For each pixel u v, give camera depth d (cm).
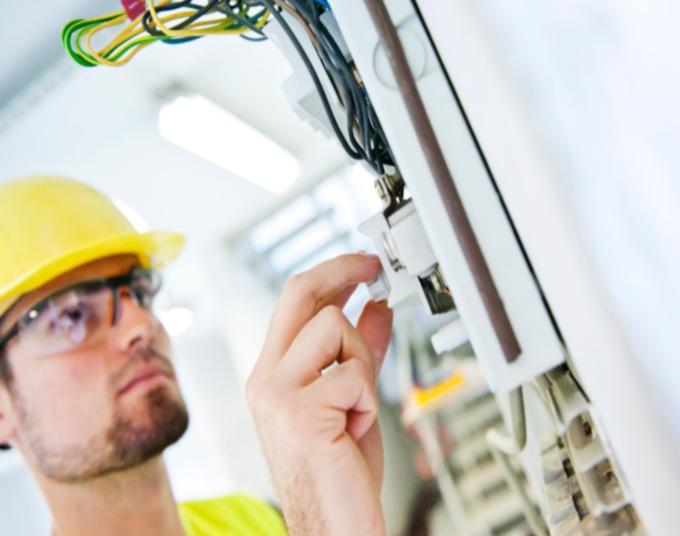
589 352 29
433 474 292
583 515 40
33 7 174
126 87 218
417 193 33
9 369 110
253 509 159
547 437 59
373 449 54
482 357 31
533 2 29
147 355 117
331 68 47
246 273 373
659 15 26
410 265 41
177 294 370
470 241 32
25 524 282
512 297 31
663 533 27
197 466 374
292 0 46
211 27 57
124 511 114
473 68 31
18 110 207
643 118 27
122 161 258
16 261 113
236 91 248
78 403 108
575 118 29
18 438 113
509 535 267
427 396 298
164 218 324
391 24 33
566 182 29
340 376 49
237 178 307
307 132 296
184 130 243
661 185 27
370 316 61
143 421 112
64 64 194
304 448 47
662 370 27
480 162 32
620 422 28
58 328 110
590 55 28
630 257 28
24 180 125
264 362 52
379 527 45
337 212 348
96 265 117
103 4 175
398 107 33
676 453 27
